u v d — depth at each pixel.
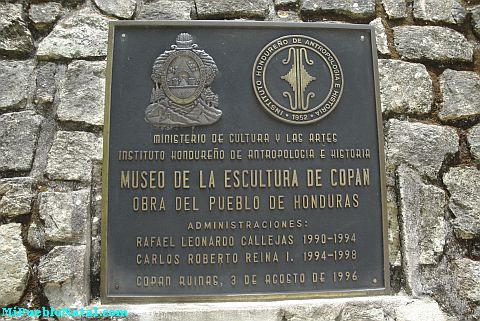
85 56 2.85
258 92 2.79
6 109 2.78
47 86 2.82
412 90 2.96
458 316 2.71
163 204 2.67
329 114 2.81
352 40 2.91
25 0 2.93
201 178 2.70
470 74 3.05
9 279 2.55
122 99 2.75
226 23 2.85
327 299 2.63
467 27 3.17
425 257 2.75
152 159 2.71
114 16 2.93
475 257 2.81
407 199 2.80
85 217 2.64
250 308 2.54
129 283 2.60
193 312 2.52
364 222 2.73
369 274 2.69
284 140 2.77
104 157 2.69
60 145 2.72
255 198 2.70
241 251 2.65
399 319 2.62
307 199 2.72
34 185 2.68
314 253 2.68
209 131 2.75
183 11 2.96
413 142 2.88
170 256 2.63
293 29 2.88
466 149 2.95
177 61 2.80
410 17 3.11
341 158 2.78
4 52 2.86
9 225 2.62
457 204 2.85
